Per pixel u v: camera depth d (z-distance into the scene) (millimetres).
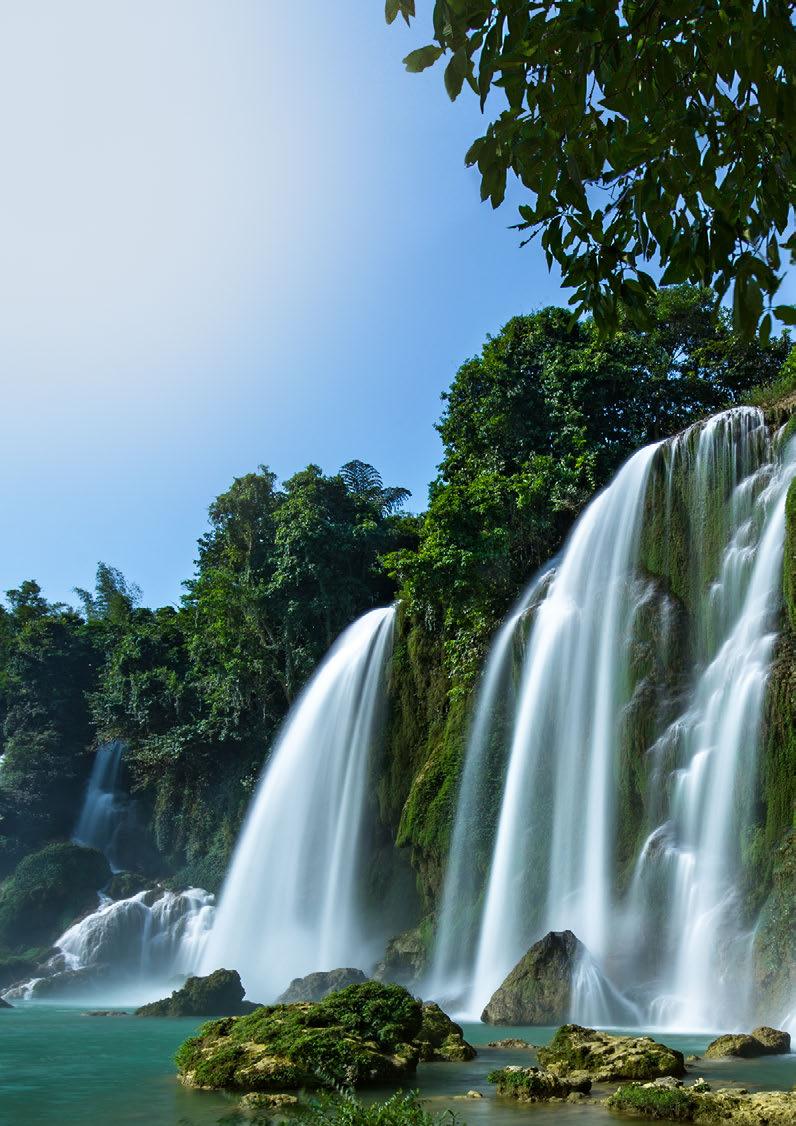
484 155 5457
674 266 5684
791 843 18766
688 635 25375
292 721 40094
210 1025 11898
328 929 33469
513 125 5363
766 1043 12852
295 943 33969
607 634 26844
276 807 37875
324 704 38531
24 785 55906
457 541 32531
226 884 38562
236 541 48562
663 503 27594
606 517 29359
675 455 27891
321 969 32188
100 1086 10516
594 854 24219
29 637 65250
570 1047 10883
